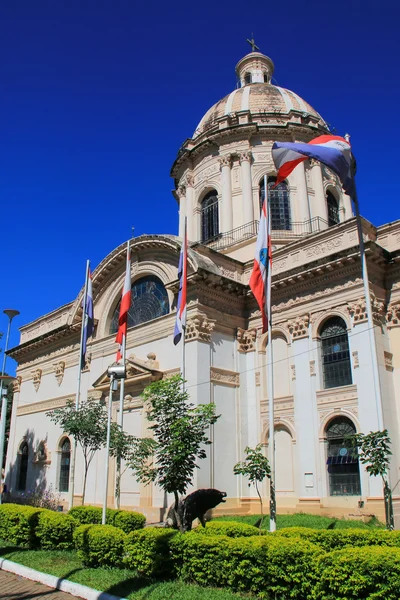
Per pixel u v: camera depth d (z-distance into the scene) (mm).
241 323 24875
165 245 25625
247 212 30109
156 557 10453
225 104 35500
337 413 20078
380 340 20000
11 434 35906
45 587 10953
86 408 23062
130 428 24547
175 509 14164
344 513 18641
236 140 32188
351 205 33781
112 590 9805
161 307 26047
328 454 20203
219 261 25047
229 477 21844
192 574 10148
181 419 14383
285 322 23078
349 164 15820
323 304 21688
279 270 23766
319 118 34500
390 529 13289
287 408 22094
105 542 11789
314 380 21188
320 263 21453
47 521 14562
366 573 7648
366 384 19406
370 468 14203
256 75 40594
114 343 27984
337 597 7805
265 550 9039
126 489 24000
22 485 33406
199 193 33219
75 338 32094
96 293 30344
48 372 33938
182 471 14211
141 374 24000
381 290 20906
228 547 9641
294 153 16203
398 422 19406
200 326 22719
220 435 22078
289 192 31109
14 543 15445
